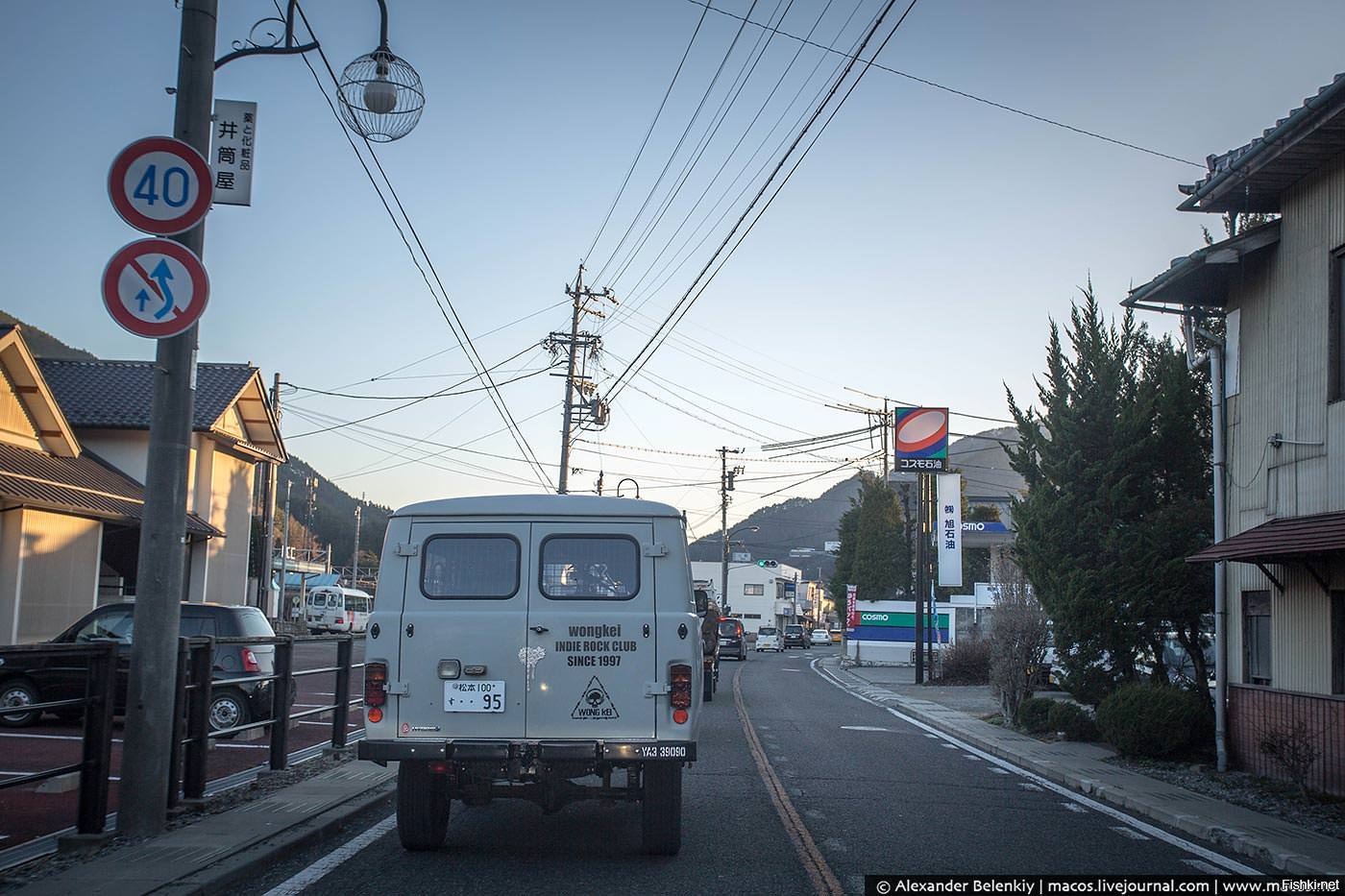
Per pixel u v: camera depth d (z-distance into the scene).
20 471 22.19
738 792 11.44
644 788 8.12
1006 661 19.92
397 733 7.91
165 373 8.49
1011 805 11.11
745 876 7.56
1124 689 15.02
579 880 7.39
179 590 8.47
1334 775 11.54
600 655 7.97
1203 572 16.00
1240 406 14.03
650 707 7.93
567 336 39.09
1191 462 16.81
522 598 8.12
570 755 7.70
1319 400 12.24
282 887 7.04
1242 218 17.44
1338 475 11.80
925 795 11.58
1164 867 8.20
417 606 8.12
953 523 37.41
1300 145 11.73
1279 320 13.16
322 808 9.43
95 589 24.50
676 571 8.21
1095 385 17.34
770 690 28.58
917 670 33.78
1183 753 14.55
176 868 7.11
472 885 7.17
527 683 7.94
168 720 8.32
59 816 8.82
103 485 25.25
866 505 59.00
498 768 7.93
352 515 125.75
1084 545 17.02
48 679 14.27
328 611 57.38
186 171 8.16
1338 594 11.82
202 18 8.62
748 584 110.56
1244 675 13.66
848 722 20.38
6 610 21.56
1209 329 16.14
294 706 19.19
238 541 34.12
